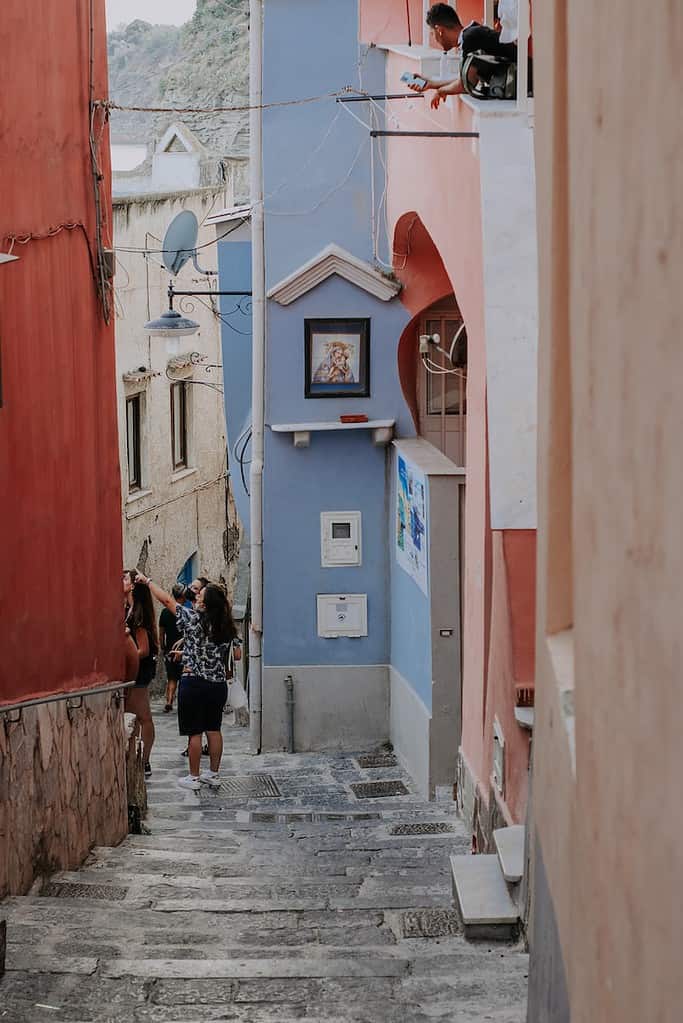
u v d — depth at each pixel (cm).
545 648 412
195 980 632
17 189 830
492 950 678
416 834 1116
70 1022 582
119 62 6550
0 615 791
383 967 648
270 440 1609
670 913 208
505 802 835
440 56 1233
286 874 947
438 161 1175
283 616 1631
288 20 1555
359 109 1561
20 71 834
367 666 1634
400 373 1588
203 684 1338
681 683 201
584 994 309
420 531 1398
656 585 219
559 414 387
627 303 245
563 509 396
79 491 979
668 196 207
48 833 870
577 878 324
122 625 1107
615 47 258
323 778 1475
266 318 1589
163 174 2975
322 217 1576
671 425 206
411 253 1550
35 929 716
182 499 2602
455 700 1357
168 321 1838
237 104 5081
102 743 1022
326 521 1619
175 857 984
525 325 829
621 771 253
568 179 374
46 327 895
